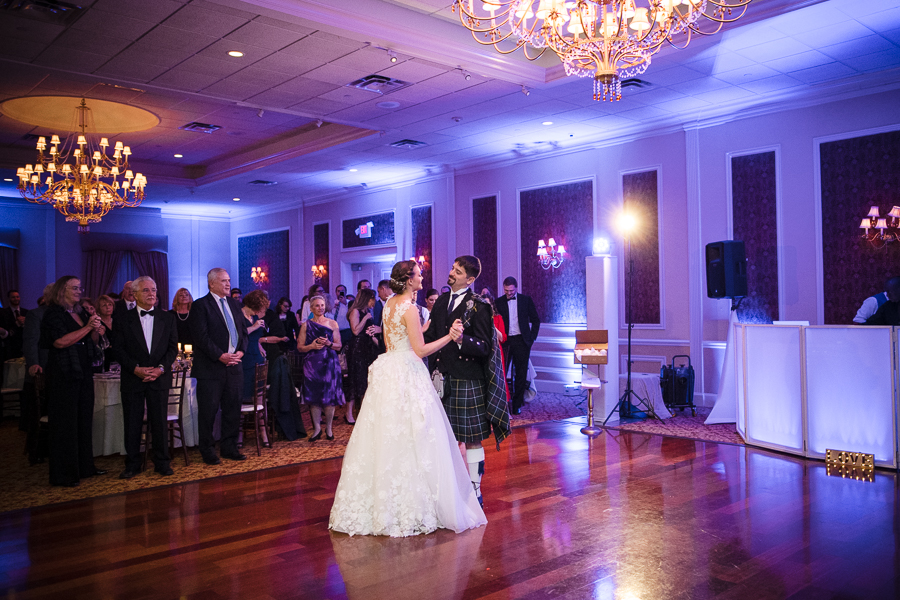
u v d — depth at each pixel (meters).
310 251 14.54
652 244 8.65
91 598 2.86
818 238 7.19
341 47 5.90
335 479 4.91
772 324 5.72
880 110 6.80
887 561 3.17
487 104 7.70
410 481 3.66
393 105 7.71
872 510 4.00
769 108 7.54
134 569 3.18
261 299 6.19
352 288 13.74
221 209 15.97
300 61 6.28
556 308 9.79
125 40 5.76
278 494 4.51
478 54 6.33
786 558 3.23
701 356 8.12
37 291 14.03
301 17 5.19
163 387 5.06
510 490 4.54
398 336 3.80
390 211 12.51
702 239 8.13
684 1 4.29
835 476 4.84
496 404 3.90
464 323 3.89
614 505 4.16
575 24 4.50
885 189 6.77
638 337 8.74
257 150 11.09
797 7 5.18
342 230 13.67
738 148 7.83
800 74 6.76
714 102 7.73
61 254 14.34
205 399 5.38
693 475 4.90
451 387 3.97
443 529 3.75
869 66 6.54
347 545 3.49
